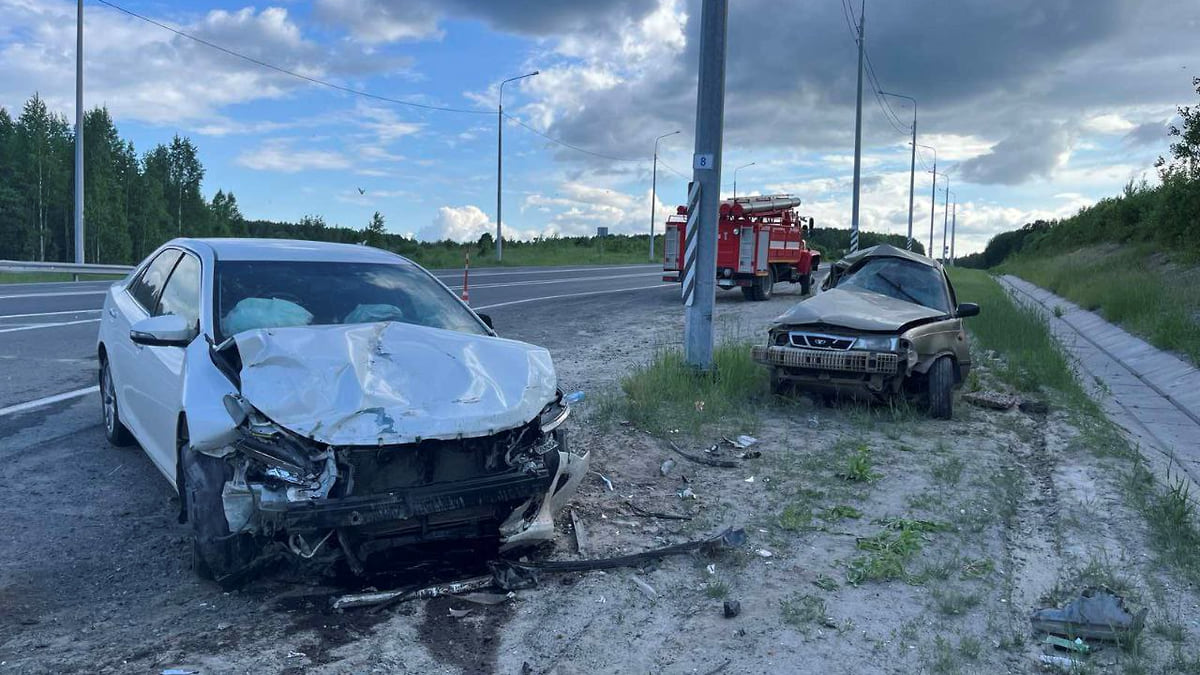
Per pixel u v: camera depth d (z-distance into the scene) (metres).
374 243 52.84
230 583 4.38
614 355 12.95
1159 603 4.48
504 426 4.38
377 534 4.21
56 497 5.79
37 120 82.19
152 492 5.94
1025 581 4.83
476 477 4.36
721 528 5.57
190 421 4.26
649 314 19.58
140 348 5.75
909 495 6.31
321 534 4.10
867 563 4.98
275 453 4.02
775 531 5.52
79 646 3.83
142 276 6.85
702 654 3.92
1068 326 20.31
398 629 4.06
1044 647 4.05
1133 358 14.26
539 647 3.96
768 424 8.55
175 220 103.62
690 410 8.66
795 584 4.72
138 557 4.85
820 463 7.04
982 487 6.57
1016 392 10.74
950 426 8.71
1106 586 4.65
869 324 8.70
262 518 4.03
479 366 4.73
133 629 4.00
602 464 6.94
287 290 5.43
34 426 7.53
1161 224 24.78
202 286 5.30
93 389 9.07
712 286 10.37
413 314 5.59
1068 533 5.60
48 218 83.94
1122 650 3.99
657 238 94.12
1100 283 23.30
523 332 15.69
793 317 9.17
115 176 90.44
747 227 22.95
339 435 4.04
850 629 4.18
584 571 4.83
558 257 62.75
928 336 8.89
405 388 4.38
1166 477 6.98
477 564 4.84
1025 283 39.94
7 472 6.27
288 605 4.29
